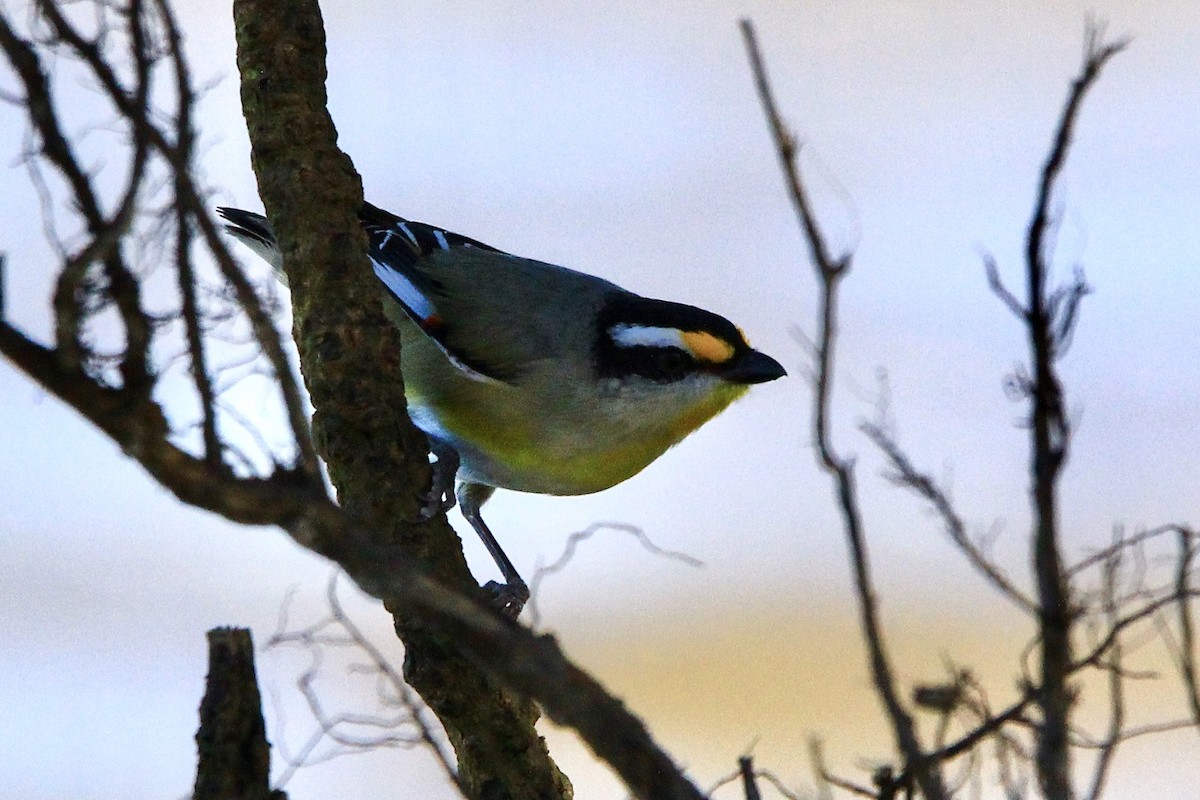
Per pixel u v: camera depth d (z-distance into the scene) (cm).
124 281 414
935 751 458
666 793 477
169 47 441
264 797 525
